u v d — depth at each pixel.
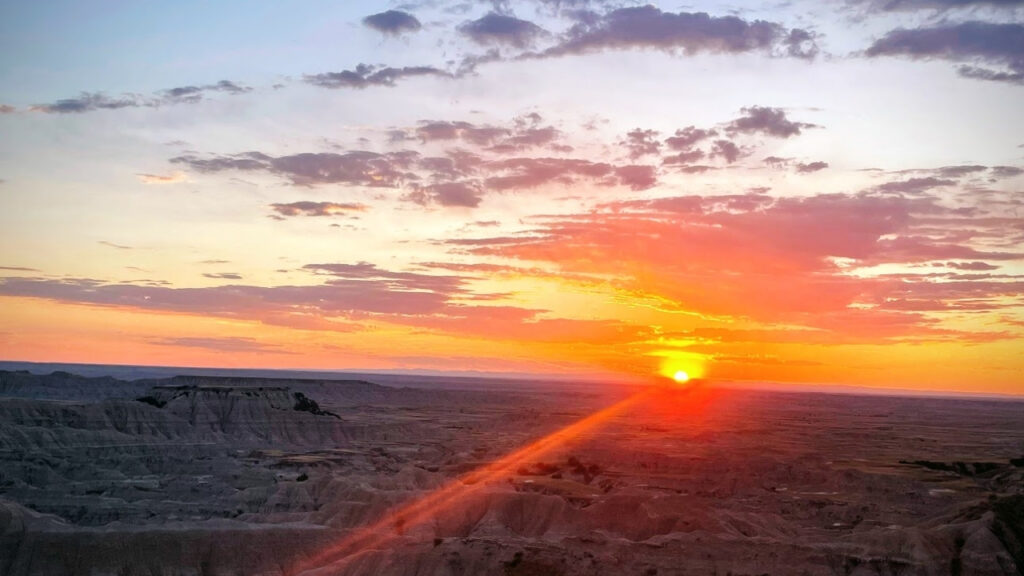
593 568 123.94
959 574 131.88
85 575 128.88
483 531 147.50
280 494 170.75
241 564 134.12
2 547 130.00
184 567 132.38
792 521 171.00
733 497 194.50
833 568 128.50
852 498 199.38
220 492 184.50
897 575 129.88
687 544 131.25
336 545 139.12
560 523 151.00
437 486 179.50
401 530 149.88
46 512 159.38
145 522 149.75
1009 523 147.62
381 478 185.75
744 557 128.75
